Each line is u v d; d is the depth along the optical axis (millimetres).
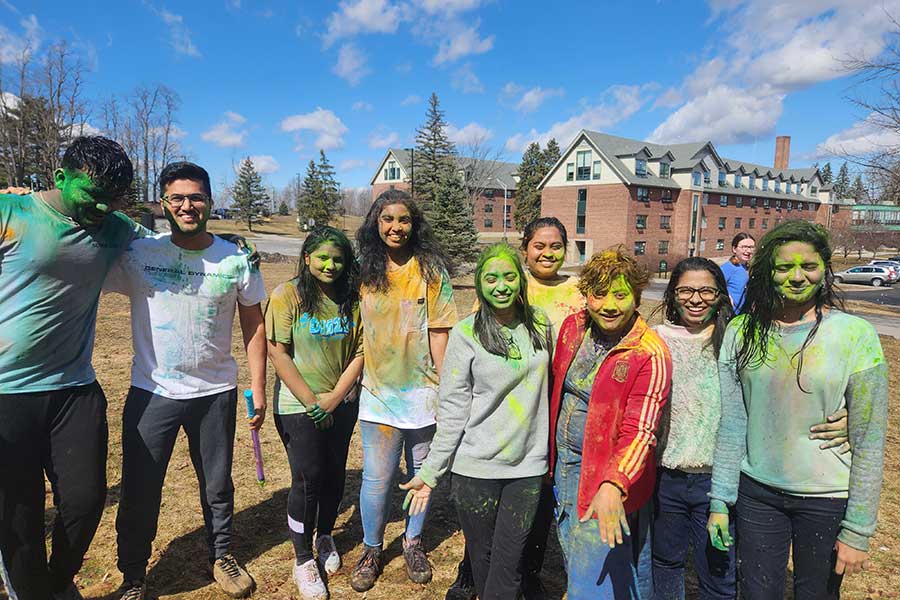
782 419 2051
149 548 2926
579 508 2275
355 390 3137
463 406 2514
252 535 3652
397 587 3137
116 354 8148
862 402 1917
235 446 5098
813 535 2051
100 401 2746
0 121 34156
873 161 12500
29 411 2467
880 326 14430
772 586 2145
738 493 2221
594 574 2244
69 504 2629
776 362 2047
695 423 2391
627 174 39938
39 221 2350
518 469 2459
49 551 3369
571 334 2459
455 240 21250
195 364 2836
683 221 43750
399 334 2914
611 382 2203
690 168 43156
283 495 4191
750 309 2146
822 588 2074
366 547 3160
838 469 2006
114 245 2641
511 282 2359
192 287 2779
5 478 2453
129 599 2846
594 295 2221
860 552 1929
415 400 2996
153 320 2771
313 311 2906
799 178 57219
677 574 2527
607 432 2211
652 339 2230
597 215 41438
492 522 2539
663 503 2480
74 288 2504
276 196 104812
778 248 2002
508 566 2473
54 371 2539
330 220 63344
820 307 2047
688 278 2410
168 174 2648
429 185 44625
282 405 2977
